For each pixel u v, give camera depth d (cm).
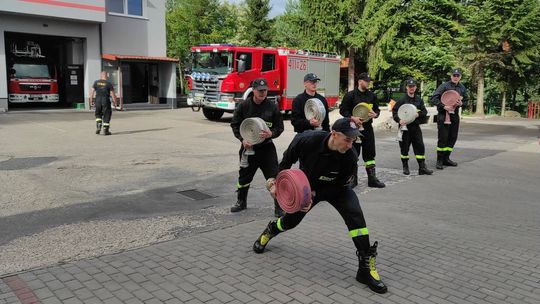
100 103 1395
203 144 1273
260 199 722
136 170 915
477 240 543
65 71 2456
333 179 417
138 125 1702
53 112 2167
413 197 743
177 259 470
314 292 402
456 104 956
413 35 3216
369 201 717
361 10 3284
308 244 520
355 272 446
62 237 530
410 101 906
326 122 668
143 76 2739
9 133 1388
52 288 399
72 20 2284
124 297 385
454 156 1165
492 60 2762
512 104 3444
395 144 1368
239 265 457
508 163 1069
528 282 430
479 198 741
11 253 479
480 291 409
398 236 553
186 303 377
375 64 3219
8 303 371
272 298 389
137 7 2606
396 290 409
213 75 1853
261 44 4575
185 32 4375
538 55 2758
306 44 3328
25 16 2161
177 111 2458
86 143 1232
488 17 2666
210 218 616
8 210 633
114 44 2520
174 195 737
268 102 627
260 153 630
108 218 608
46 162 964
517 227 595
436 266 464
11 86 2206
